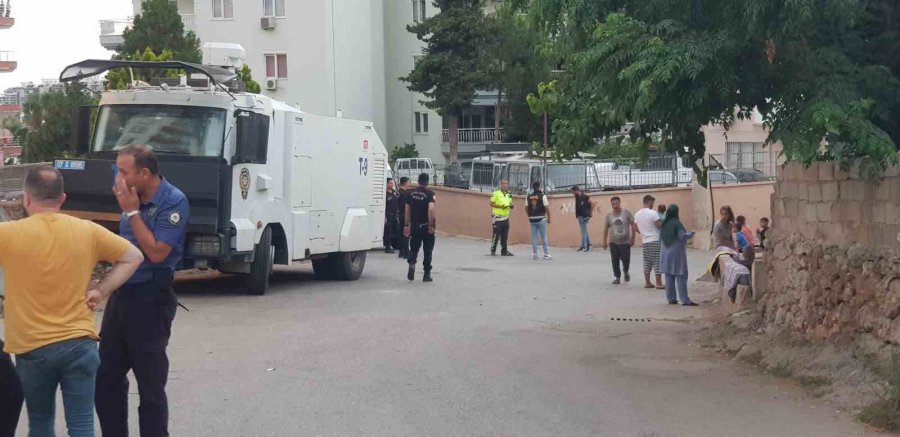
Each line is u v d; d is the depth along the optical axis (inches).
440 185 1581.0
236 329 502.0
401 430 309.0
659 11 374.9
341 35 1936.5
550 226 1261.1
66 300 230.7
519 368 412.2
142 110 597.6
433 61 1862.7
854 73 361.7
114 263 241.0
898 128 374.9
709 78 359.9
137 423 311.4
